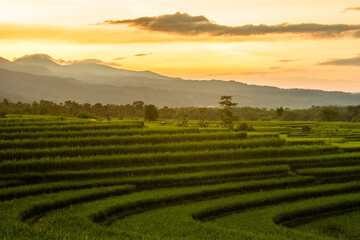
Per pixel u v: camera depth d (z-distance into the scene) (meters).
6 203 31.59
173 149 53.50
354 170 49.19
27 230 21.94
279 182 43.34
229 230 26.67
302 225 31.80
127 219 30.09
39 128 59.78
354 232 29.77
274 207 34.62
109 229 25.47
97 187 39.59
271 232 27.62
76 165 44.38
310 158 54.22
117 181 40.84
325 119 158.38
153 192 38.06
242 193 40.50
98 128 63.66
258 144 59.56
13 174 40.34
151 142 56.66
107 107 178.38
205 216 32.84
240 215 32.19
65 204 33.53
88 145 52.72
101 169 44.06
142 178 42.00
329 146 61.50
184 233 26.09
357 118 169.00
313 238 26.44
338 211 35.44
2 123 64.38
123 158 46.94
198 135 59.91
